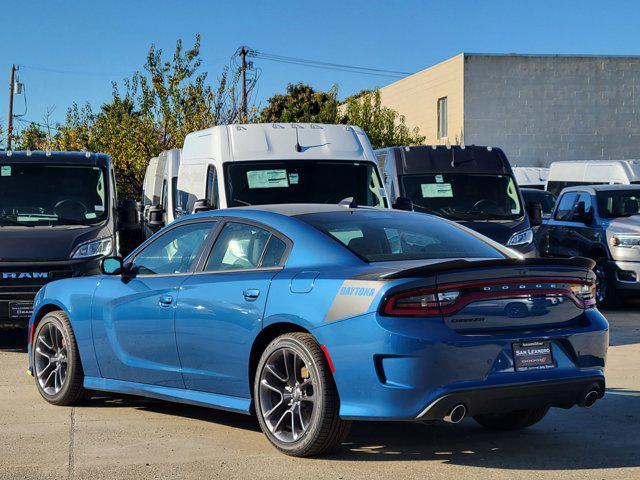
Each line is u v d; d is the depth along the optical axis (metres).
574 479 5.53
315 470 5.77
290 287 6.13
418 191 15.07
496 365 5.72
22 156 12.97
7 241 11.77
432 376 5.56
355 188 12.42
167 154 16.75
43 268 11.54
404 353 5.55
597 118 37.00
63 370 8.01
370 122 41.25
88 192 12.76
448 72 37.75
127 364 7.37
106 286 7.61
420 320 5.61
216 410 7.75
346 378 5.75
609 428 6.88
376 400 5.65
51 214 12.46
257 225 6.70
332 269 6.09
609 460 5.97
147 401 8.15
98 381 7.69
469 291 5.73
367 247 6.29
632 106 37.06
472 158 15.45
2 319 11.46
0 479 5.63
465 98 36.47
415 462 5.94
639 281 15.15
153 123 28.00
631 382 8.68
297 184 12.26
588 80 36.84
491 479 5.54
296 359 6.06
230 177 12.19
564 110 36.84
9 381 9.19
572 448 6.30
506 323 5.83
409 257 6.27
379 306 5.62
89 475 5.71
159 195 17.80
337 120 44.06
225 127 12.66
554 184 23.86
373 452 6.20
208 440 6.61
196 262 6.99
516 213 14.91
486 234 14.37
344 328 5.75
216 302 6.58
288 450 6.08
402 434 6.73
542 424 7.05
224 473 5.73
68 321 7.95
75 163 13.00
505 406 5.81
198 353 6.75
